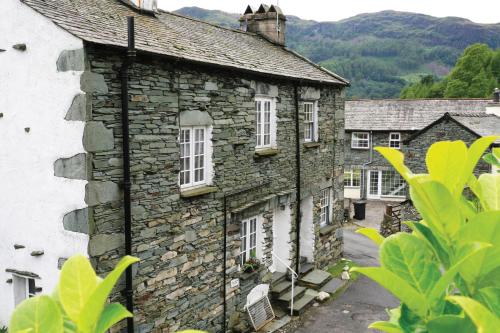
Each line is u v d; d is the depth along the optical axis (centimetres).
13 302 799
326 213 1502
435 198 139
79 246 704
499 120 2266
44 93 708
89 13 822
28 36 712
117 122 717
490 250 130
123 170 729
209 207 928
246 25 1550
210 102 907
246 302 1055
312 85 1312
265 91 1090
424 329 142
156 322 816
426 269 144
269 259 1173
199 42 1016
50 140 712
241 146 1015
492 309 132
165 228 818
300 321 1110
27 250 763
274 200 1157
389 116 2803
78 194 694
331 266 1501
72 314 148
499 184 173
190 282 889
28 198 750
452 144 141
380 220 2264
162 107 792
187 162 893
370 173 2817
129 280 743
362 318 1127
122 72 706
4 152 766
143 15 1039
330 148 1462
